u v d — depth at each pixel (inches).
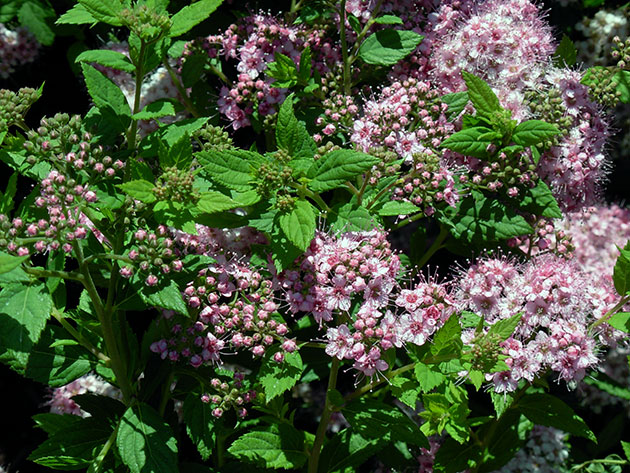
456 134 21.9
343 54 23.8
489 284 22.0
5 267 17.7
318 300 20.8
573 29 29.3
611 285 23.3
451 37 24.0
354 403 21.2
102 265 21.7
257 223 20.4
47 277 19.9
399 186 22.0
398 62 24.5
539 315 21.6
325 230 21.8
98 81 21.5
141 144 21.4
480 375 20.4
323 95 23.7
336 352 20.4
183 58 24.0
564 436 25.9
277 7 26.1
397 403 26.2
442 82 23.8
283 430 21.9
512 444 23.8
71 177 20.4
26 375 20.9
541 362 21.6
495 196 23.4
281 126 20.7
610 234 27.9
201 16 20.7
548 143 22.3
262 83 23.5
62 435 21.1
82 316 21.5
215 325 20.8
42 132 19.7
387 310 20.5
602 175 24.1
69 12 21.3
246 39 24.2
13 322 18.8
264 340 20.6
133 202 20.1
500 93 22.8
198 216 20.6
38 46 27.5
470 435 23.4
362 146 21.8
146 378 21.7
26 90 20.4
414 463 25.2
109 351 20.9
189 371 21.6
